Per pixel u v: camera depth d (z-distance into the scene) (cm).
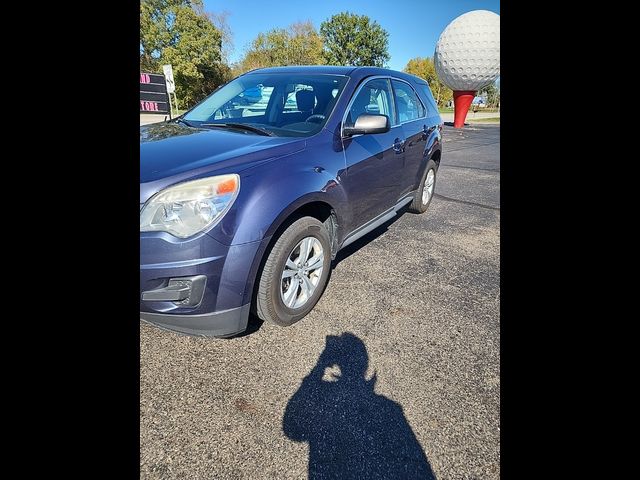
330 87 297
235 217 189
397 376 198
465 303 273
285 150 229
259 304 220
